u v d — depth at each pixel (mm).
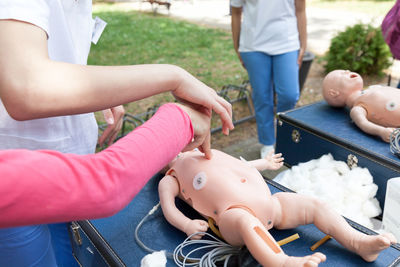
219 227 1009
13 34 449
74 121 968
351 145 1634
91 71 485
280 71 2467
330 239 1077
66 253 1411
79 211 423
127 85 516
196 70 5020
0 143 827
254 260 920
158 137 525
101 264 1109
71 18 919
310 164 1767
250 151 2996
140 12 9680
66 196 404
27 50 445
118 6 10656
